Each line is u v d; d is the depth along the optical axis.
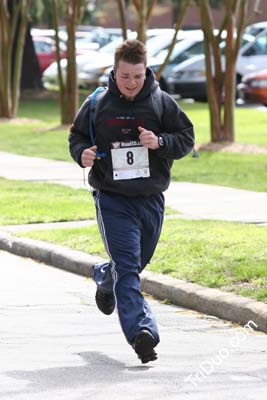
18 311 22.48
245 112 76.69
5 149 55.97
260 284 22.80
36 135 63.34
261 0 147.75
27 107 85.06
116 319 21.73
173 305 23.11
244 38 89.31
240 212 33.59
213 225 30.55
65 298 23.84
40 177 44.31
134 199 18.25
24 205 35.62
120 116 17.97
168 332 20.48
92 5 148.12
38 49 117.12
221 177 43.00
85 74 98.94
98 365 17.94
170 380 16.89
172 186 40.38
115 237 17.95
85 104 18.28
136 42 17.69
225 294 22.12
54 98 93.31
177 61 88.19
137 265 17.94
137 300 17.61
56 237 29.67
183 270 24.38
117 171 18.03
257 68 87.06
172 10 149.25
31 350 19.09
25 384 16.75
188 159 49.50
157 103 18.08
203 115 74.56
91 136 18.22
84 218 33.47
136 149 18.06
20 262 28.62
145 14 61.06
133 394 16.09
